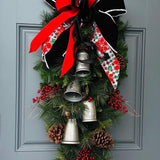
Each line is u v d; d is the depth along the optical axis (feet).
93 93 2.56
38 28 2.93
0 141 2.89
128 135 3.07
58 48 2.45
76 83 2.46
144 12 3.05
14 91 2.91
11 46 2.90
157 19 3.08
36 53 2.94
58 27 2.47
